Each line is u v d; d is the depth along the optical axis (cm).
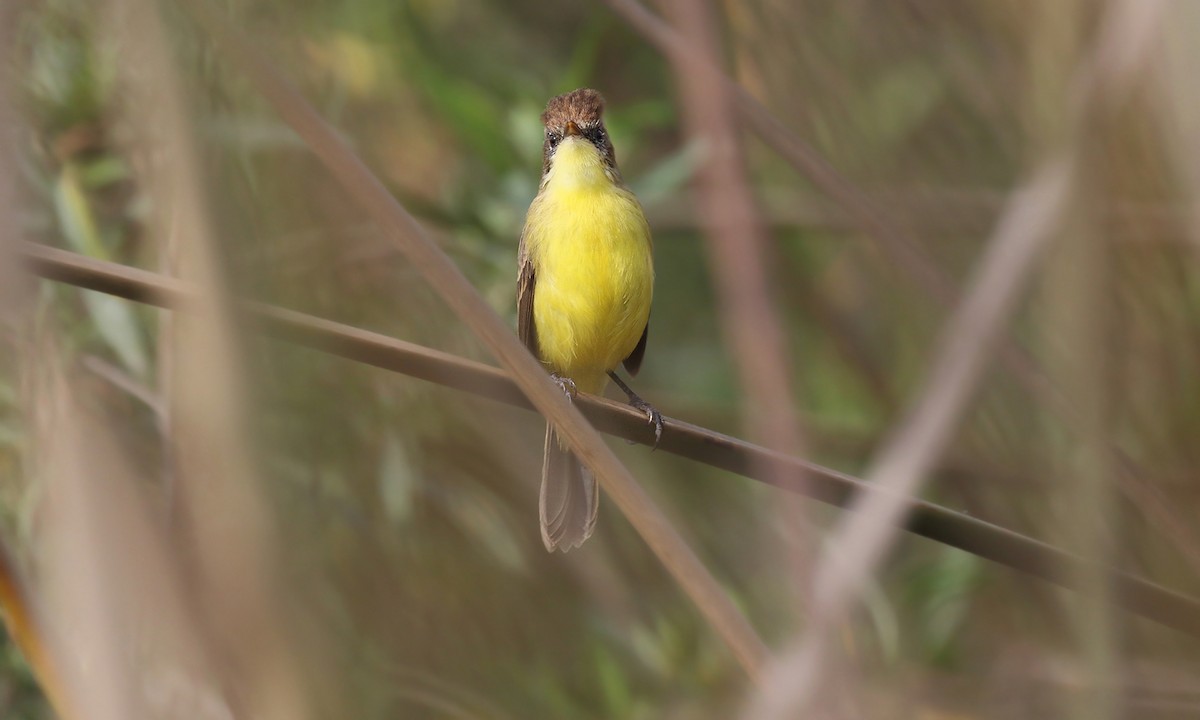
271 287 544
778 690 437
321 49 1175
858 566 450
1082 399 450
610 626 1119
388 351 603
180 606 462
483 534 1109
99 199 956
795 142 724
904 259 713
